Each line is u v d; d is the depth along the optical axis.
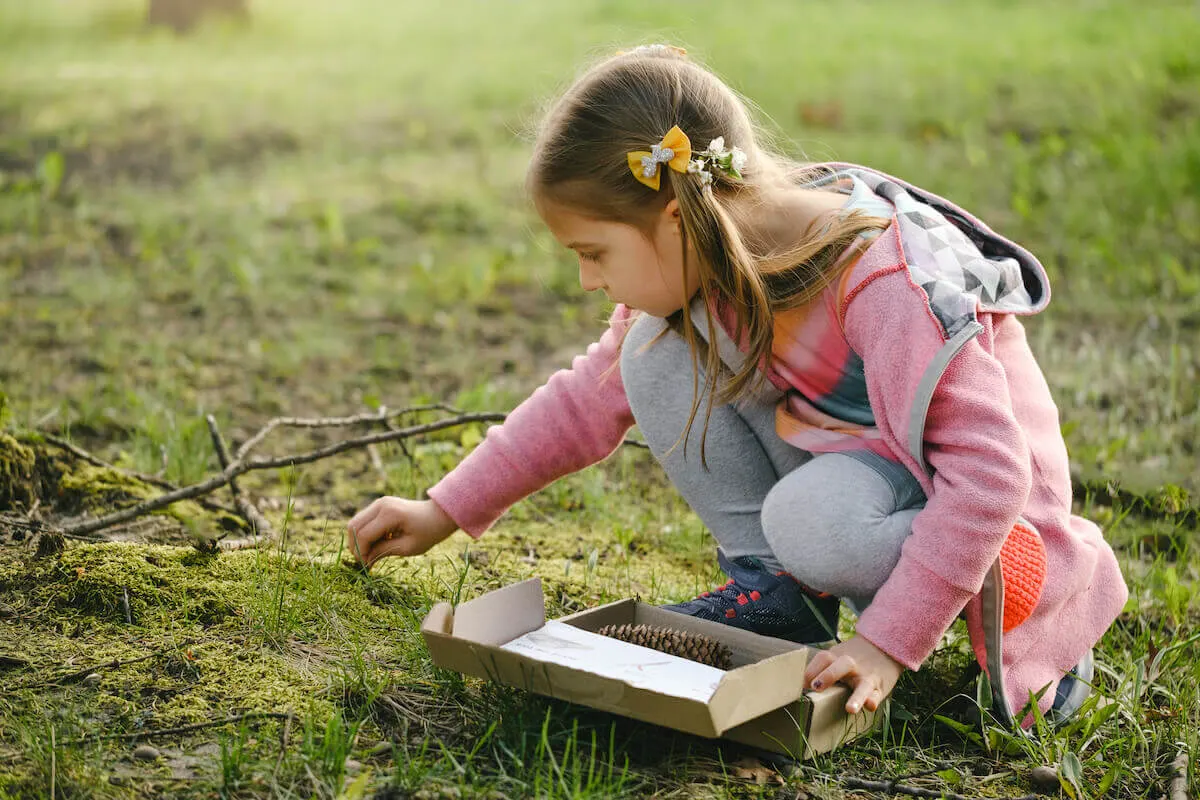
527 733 1.95
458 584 2.44
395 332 4.98
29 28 13.29
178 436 3.45
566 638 2.10
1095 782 2.02
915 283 2.02
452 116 8.85
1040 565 2.09
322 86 9.95
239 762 1.83
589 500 3.25
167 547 2.52
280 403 4.15
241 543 2.62
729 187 2.11
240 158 7.69
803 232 2.12
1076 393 4.12
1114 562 2.30
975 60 9.87
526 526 3.14
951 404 2.00
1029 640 2.12
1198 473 3.50
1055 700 2.18
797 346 2.16
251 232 6.12
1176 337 4.66
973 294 2.04
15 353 4.41
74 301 5.07
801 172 2.32
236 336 4.80
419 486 3.37
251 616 2.30
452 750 1.94
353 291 5.45
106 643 2.20
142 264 5.61
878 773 1.99
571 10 14.11
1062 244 5.83
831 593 2.14
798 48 10.83
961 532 1.96
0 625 2.23
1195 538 3.18
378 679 2.13
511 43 11.98
